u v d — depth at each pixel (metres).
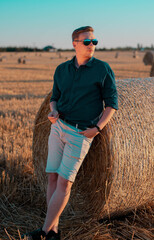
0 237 2.81
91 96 2.54
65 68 2.68
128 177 2.85
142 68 29.42
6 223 3.06
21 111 8.19
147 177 2.98
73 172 2.60
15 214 3.26
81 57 2.54
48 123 3.57
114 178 2.79
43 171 3.67
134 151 2.86
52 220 2.62
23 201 3.53
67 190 2.62
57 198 2.60
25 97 11.48
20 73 24.61
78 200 3.29
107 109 2.54
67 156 2.61
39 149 3.72
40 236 2.62
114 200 2.91
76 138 2.58
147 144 2.96
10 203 3.47
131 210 3.24
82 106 2.56
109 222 3.20
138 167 2.89
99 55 71.62
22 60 41.25
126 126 2.89
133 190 2.96
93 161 3.14
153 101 3.23
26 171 4.18
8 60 51.94
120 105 2.99
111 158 2.76
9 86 15.41
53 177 2.80
